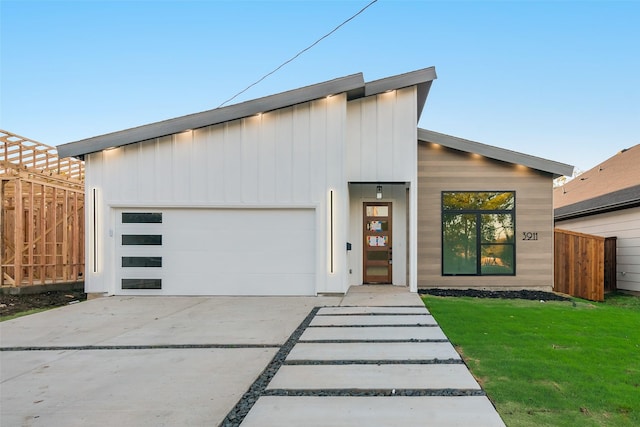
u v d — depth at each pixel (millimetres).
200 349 4621
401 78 8898
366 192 10117
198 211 8727
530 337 5055
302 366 3896
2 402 3127
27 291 9805
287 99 8484
